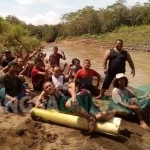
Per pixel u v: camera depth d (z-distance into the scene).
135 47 34.22
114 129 4.74
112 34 54.28
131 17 60.97
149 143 4.91
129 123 5.76
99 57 24.70
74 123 5.12
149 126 5.70
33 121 5.41
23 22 61.81
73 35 73.50
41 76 7.78
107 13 63.50
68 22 79.19
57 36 81.25
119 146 4.64
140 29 51.28
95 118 4.98
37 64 7.91
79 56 25.55
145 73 14.38
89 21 66.25
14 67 6.00
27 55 9.30
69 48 41.16
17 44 21.62
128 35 46.28
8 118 5.67
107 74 7.03
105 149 4.49
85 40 54.62
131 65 7.05
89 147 4.49
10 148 4.42
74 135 4.93
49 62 9.47
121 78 5.82
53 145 4.55
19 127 5.16
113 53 6.86
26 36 27.89
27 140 4.69
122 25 60.44
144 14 60.28
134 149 4.62
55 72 6.41
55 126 5.32
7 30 23.42
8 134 4.87
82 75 7.13
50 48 41.09
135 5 62.62
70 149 4.43
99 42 47.22
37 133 4.97
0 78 6.11
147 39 38.84
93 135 4.93
